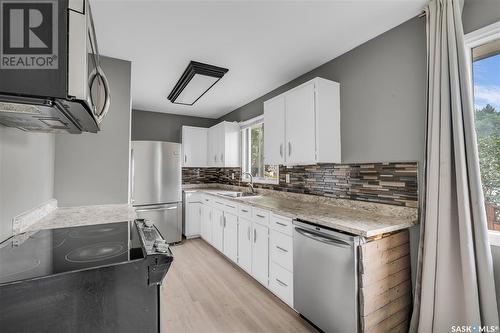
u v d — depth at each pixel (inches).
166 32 77.7
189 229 165.3
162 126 185.2
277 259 88.1
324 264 67.2
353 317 59.3
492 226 59.0
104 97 46.2
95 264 33.6
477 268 53.8
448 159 57.8
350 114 88.9
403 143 72.9
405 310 67.4
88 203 84.6
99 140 87.4
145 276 36.1
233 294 92.4
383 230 60.6
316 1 64.6
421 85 69.1
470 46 60.8
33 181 61.2
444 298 56.7
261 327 73.7
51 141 75.8
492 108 59.2
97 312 32.8
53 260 35.0
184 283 100.9
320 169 101.8
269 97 136.6
